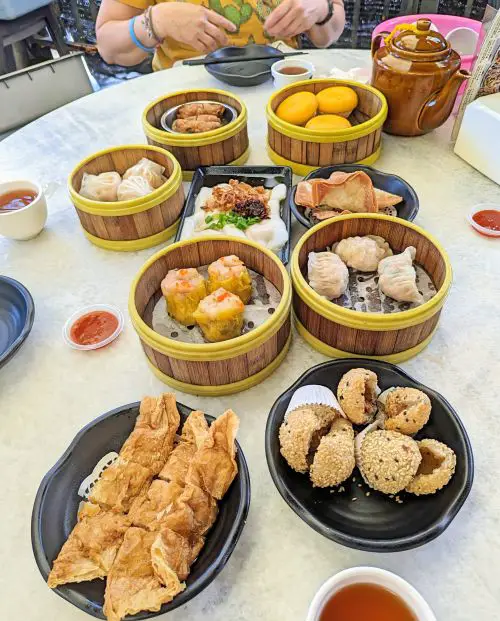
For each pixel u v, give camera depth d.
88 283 1.37
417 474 0.88
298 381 1.00
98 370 1.16
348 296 1.21
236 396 1.09
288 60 2.03
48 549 0.80
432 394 0.97
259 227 1.36
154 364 1.09
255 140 1.83
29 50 3.64
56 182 1.72
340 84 1.74
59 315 1.28
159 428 0.93
